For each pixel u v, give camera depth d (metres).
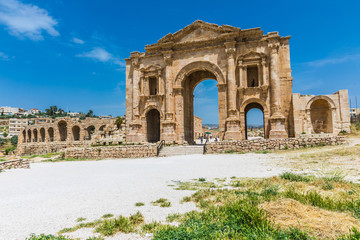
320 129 34.97
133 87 42.88
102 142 43.91
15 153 70.94
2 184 14.62
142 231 6.37
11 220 7.64
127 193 10.80
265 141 28.02
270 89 34.94
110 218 7.54
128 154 33.28
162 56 41.94
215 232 5.67
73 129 60.03
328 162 15.63
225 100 36.88
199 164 20.70
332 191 8.96
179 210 8.05
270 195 8.44
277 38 34.81
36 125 67.81
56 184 13.93
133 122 41.72
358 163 14.35
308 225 5.59
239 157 23.94
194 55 39.66
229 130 35.19
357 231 4.98
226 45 36.97
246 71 36.69
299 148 26.20
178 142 38.97
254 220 6.00
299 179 11.00
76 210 8.52
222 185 11.48
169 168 19.05
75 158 35.00
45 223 7.30
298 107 33.06
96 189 11.95
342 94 32.28
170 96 39.78
